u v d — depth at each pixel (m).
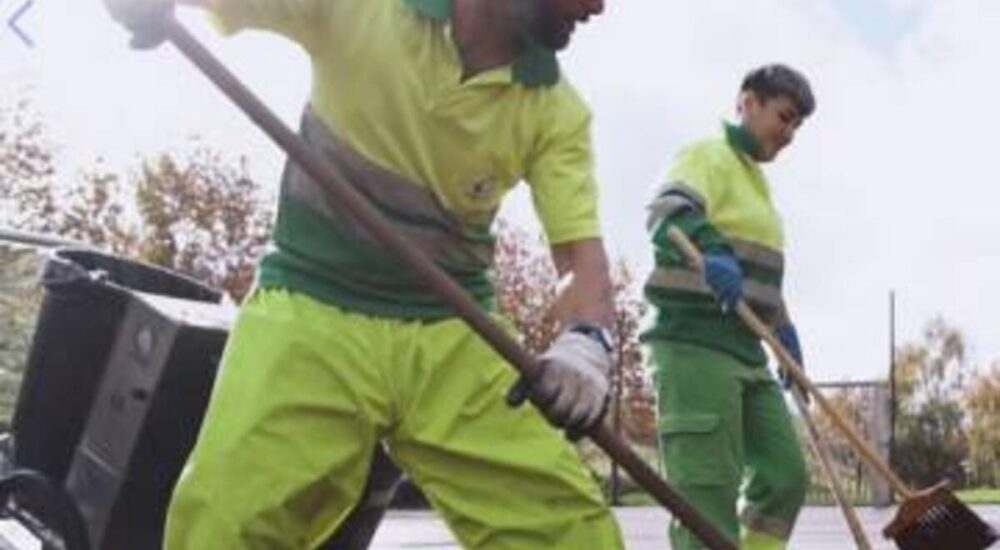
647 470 3.17
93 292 4.29
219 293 4.90
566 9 3.04
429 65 3.07
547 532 3.25
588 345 3.12
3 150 27.34
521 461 3.23
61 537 4.35
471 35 3.07
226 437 3.10
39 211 27.56
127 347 4.26
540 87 3.16
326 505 3.22
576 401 3.05
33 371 4.39
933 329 40.50
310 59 3.19
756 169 5.33
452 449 3.22
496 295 3.42
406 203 3.17
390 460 3.72
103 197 28.41
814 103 5.32
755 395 5.17
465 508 3.26
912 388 39.12
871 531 10.34
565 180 3.24
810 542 9.42
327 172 3.06
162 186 28.67
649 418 23.02
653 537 9.59
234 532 3.08
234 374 3.15
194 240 28.73
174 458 4.25
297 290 3.17
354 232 3.15
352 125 3.15
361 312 3.16
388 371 3.17
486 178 3.19
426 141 3.13
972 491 24.66
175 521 3.12
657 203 5.12
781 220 5.37
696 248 5.04
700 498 4.98
